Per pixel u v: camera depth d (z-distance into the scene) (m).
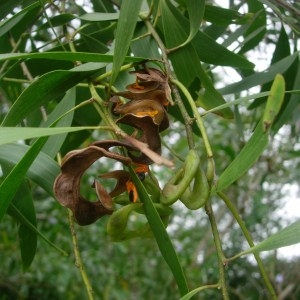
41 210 1.19
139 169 0.30
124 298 1.36
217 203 1.37
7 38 0.50
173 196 0.29
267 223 1.39
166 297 1.48
